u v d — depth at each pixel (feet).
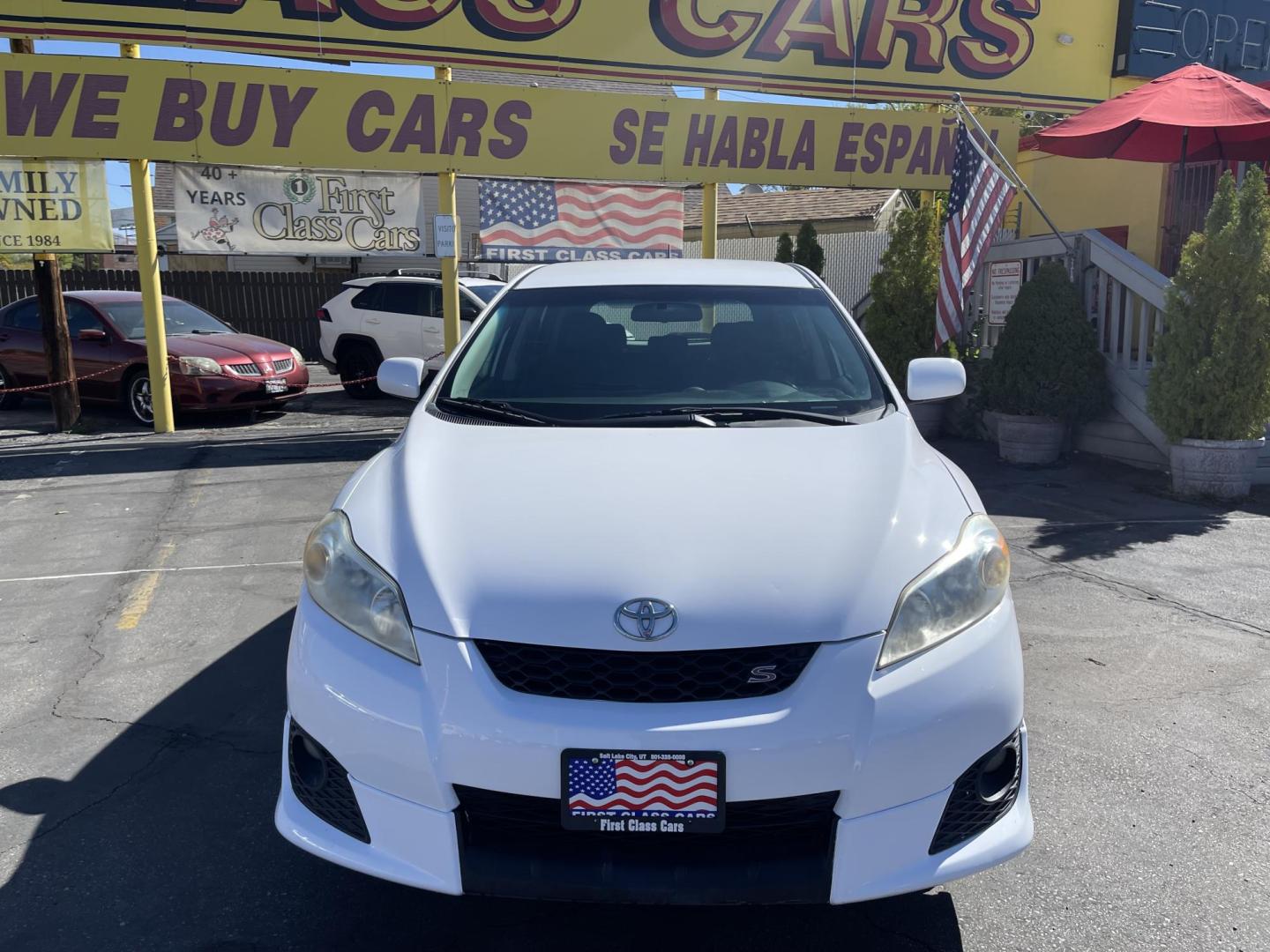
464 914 8.81
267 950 8.32
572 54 33.12
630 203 35.65
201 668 14.12
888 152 35.76
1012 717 7.93
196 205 32.01
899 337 32.12
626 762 7.11
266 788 10.89
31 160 30.91
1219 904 8.84
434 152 32.58
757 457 9.39
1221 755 11.53
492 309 13.07
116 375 35.45
